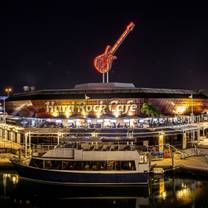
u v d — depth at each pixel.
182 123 103.62
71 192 64.75
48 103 122.44
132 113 118.81
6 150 87.81
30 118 117.56
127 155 65.12
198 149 90.38
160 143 91.50
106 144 70.06
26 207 56.62
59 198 61.56
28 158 74.38
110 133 87.50
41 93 125.38
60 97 121.38
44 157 67.06
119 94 119.94
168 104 123.50
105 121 116.50
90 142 75.38
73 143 71.94
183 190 63.34
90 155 65.50
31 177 67.44
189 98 126.44
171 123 103.25
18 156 79.62
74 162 65.69
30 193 63.69
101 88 126.38
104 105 119.19
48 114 122.69
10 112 134.75
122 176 64.38
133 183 64.31
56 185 65.44
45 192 65.12
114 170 64.81
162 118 112.56
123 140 84.81
